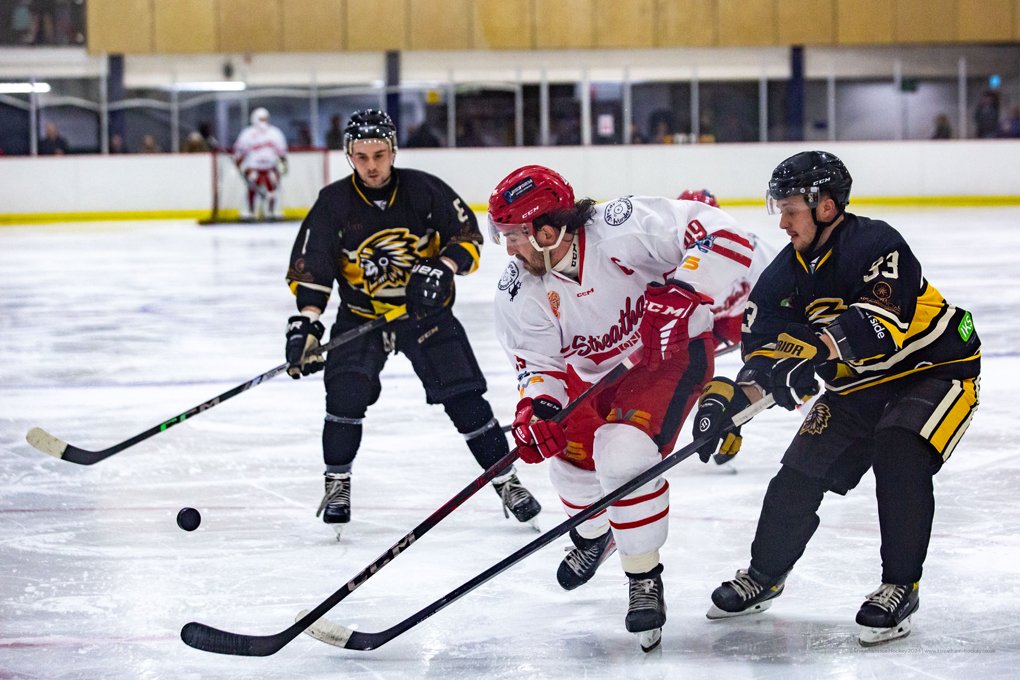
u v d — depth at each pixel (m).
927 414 7.11
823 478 7.48
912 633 7.47
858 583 8.46
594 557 8.30
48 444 9.55
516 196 7.34
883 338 6.90
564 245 7.58
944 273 28.28
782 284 7.41
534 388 7.84
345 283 10.27
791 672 6.91
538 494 11.10
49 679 7.08
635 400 7.55
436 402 10.12
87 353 20.14
